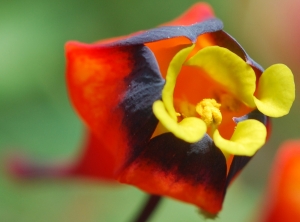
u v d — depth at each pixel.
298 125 0.16
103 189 0.13
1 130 0.12
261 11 0.16
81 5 0.14
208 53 0.07
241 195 0.13
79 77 0.07
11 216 0.12
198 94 0.07
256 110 0.07
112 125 0.07
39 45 0.13
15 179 0.11
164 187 0.07
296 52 0.16
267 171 0.15
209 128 0.07
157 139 0.07
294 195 0.09
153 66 0.07
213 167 0.07
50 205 0.12
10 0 0.13
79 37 0.13
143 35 0.07
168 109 0.07
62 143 0.13
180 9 0.14
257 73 0.07
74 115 0.13
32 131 0.13
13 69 0.13
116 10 0.14
